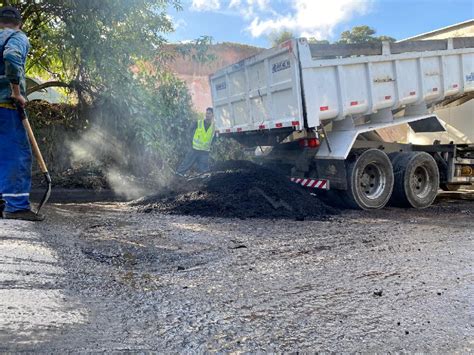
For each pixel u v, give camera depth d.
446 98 8.93
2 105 4.30
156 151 9.38
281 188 7.40
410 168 8.08
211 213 6.72
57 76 9.79
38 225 4.48
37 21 8.71
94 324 2.41
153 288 3.15
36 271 3.09
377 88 7.64
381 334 2.50
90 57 8.53
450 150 8.77
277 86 7.28
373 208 7.77
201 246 4.55
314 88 6.96
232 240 4.92
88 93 9.53
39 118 9.67
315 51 6.95
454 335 2.53
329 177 7.68
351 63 7.27
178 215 6.68
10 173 4.46
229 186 7.48
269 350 2.26
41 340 2.14
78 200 8.46
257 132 8.29
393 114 8.42
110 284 3.15
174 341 2.30
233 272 3.67
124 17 8.55
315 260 4.13
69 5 8.11
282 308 2.86
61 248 3.84
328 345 2.34
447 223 6.38
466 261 4.16
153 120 9.37
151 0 8.63
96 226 5.27
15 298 2.55
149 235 4.95
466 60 8.80
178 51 9.42
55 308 2.53
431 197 8.39
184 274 3.56
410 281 3.50
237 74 8.48
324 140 7.70
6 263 3.09
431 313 2.84
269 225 6.01
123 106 9.04
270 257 4.21
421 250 4.60
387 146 8.34
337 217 6.86
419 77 8.15
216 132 9.70
